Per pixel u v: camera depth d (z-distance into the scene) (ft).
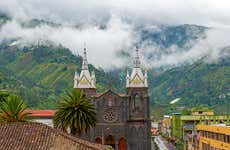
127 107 474.90
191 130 568.41
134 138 472.44
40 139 145.69
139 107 478.18
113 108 474.08
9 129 152.15
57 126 312.09
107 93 475.31
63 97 309.83
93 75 494.59
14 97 267.59
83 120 303.48
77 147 138.10
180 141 638.12
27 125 154.81
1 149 141.28
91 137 462.60
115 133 471.21
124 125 473.26
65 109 304.71
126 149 472.85
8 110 257.55
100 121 471.21
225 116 583.17
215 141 363.76
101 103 473.67
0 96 309.01
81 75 490.49
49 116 452.35
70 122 301.43
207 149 400.06
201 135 433.89
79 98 308.19
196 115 643.86
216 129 357.00
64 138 145.18
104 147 163.53
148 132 477.36
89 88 484.74
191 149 512.22
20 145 142.92
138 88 479.82
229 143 313.53
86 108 306.96
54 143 143.64
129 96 478.59
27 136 147.74
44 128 151.64
